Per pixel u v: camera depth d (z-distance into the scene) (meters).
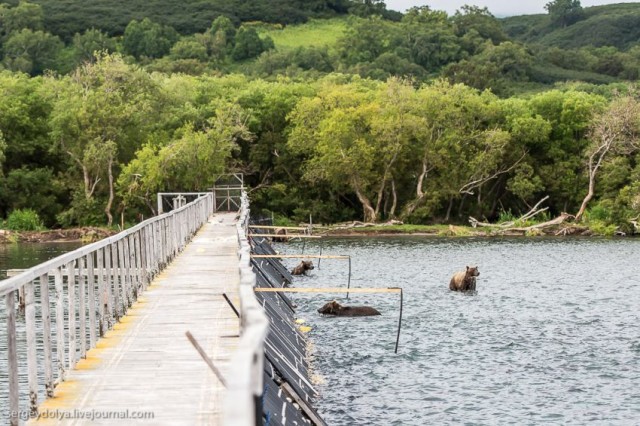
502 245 70.56
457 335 29.33
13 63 173.88
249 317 7.62
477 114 95.38
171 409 10.99
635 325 31.59
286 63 178.75
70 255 13.07
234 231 45.19
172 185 82.50
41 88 92.81
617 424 19.09
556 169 94.94
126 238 19.66
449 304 36.84
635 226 80.25
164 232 27.95
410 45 184.00
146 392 11.82
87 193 85.12
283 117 97.88
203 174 82.56
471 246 69.69
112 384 12.25
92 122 84.69
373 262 56.34
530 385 22.45
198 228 46.28
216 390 11.90
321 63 178.50
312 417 17.09
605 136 89.12
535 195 97.56
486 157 91.88
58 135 84.50
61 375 12.50
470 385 22.45
